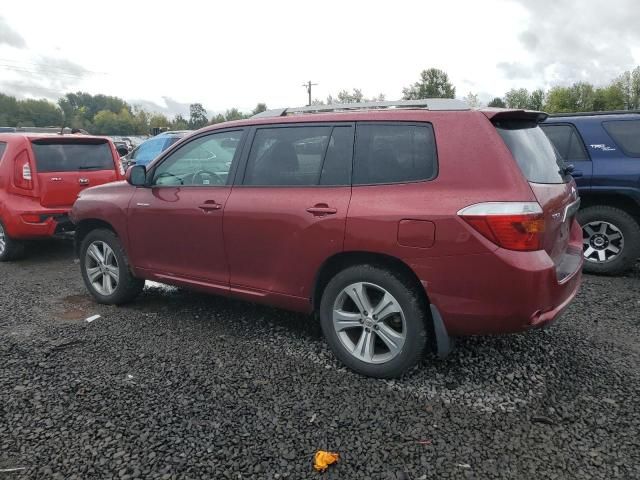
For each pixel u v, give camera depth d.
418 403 3.11
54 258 7.27
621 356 3.70
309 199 3.49
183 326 4.41
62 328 4.40
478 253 2.90
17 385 3.37
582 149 5.70
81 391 3.28
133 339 4.13
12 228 6.73
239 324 4.44
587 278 5.71
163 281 4.53
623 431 2.80
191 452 2.66
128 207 4.62
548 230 3.02
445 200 3.00
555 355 3.72
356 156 3.41
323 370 3.55
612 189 5.54
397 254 3.12
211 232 4.02
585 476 2.46
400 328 3.33
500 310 2.92
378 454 2.64
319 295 3.71
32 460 2.62
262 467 2.55
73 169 7.15
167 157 4.46
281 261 3.66
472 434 2.80
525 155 3.19
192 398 3.19
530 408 3.04
